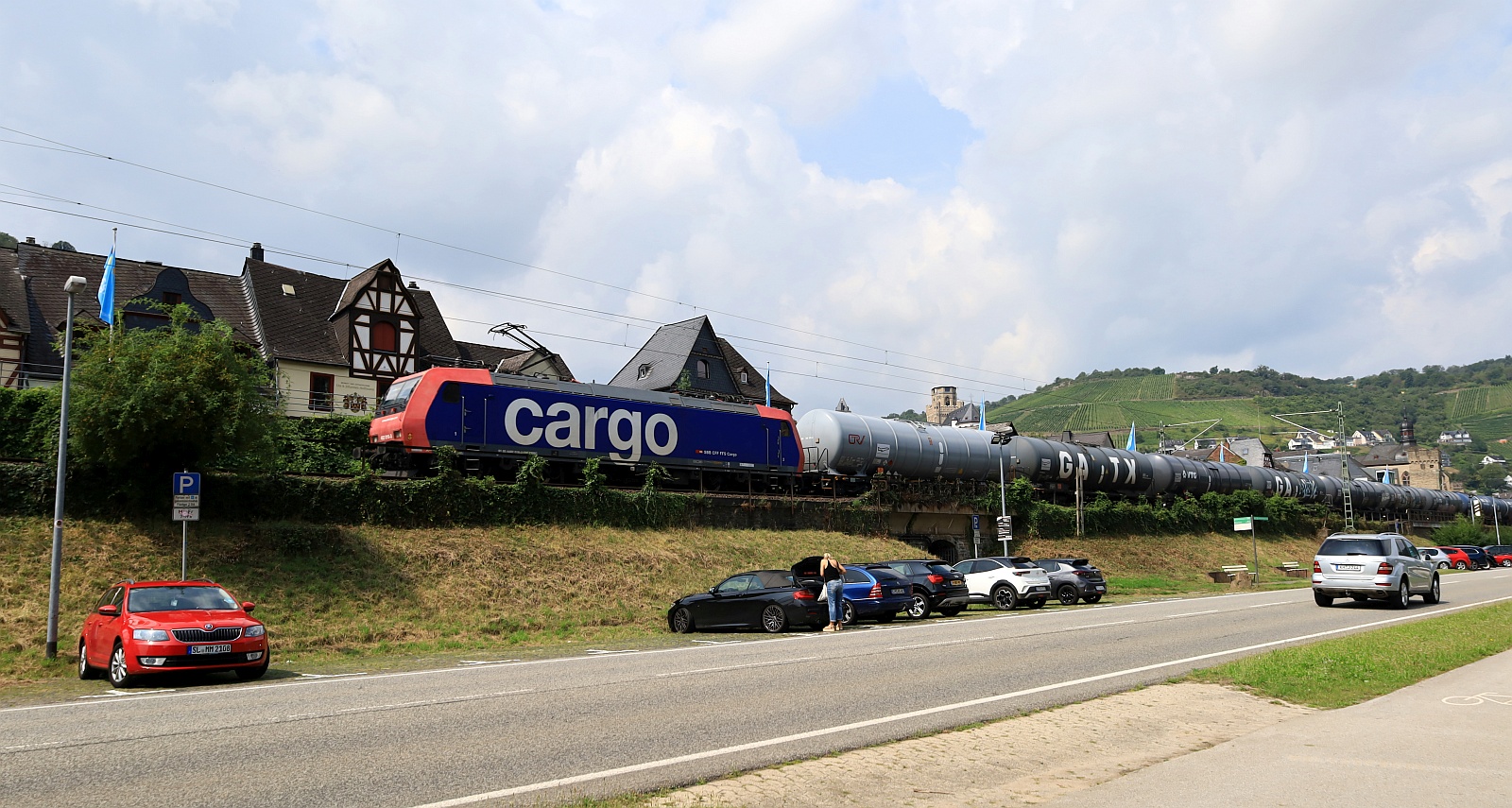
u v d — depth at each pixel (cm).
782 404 6234
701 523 3447
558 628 2269
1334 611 2388
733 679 1232
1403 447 15338
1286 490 7281
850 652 1541
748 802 655
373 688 1209
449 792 681
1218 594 3491
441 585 2411
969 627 2016
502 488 2934
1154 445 18812
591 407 3391
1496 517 10194
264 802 654
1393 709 975
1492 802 627
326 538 2438
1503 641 1585
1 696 1273
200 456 2331
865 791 687
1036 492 5034
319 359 4012
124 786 697
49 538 2144
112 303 2783
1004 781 718
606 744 844
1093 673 1284
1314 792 657
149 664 1329
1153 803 635
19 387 3353
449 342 4747
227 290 4203
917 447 4491
